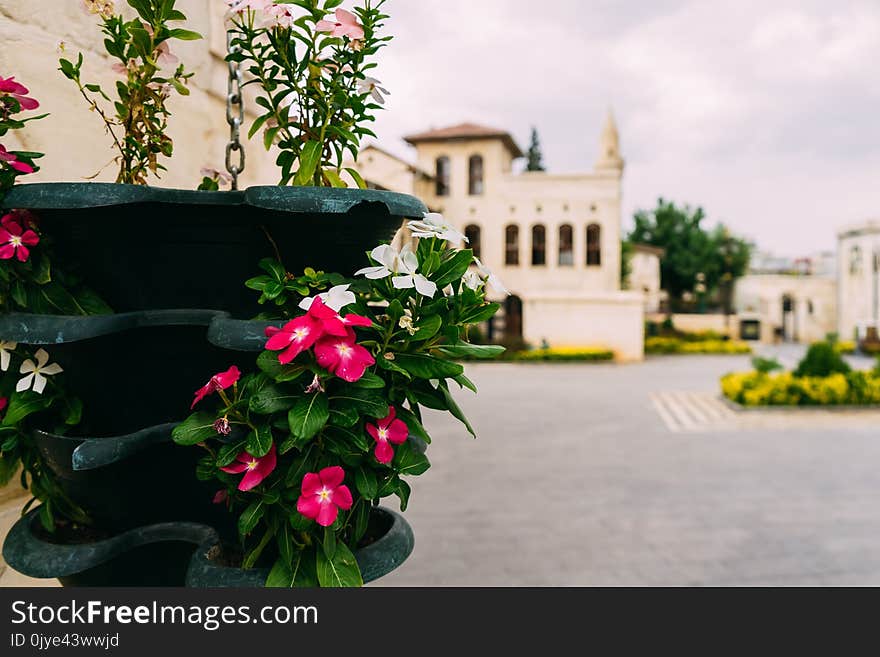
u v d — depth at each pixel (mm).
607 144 28375
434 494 6168
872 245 36562
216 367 1148
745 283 44031
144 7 1171
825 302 42500
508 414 11531
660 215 41219
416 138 26609
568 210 26094
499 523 5312
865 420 10930
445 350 1055
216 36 2119
